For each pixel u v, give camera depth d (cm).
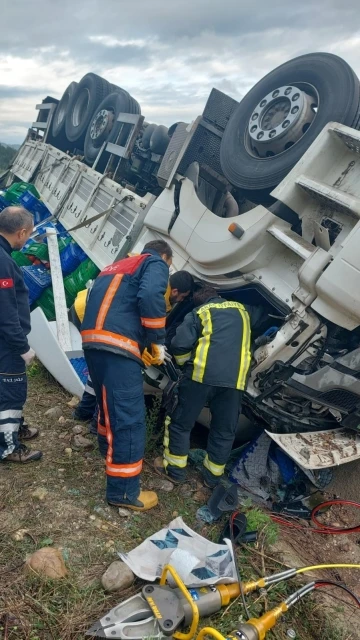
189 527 281
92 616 216
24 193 713
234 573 237
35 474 296
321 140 312
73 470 306
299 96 339
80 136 694
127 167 552
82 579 233
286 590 250
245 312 307
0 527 254
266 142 349
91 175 575
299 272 290
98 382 272
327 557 298
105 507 280
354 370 298
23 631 204
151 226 416
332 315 281
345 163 312
